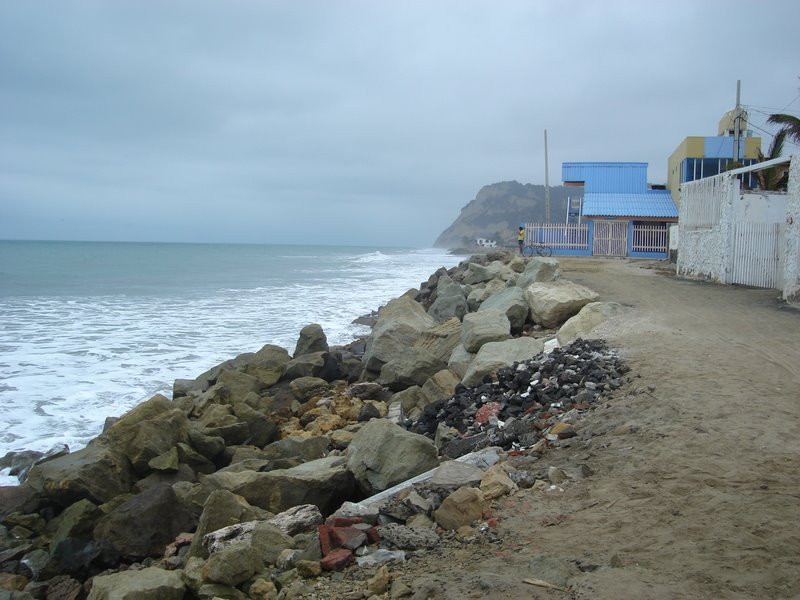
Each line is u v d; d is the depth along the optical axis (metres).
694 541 4.23
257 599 4.41
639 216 35.62
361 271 49.78
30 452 9.36
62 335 18.31
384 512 5.22
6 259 56.06
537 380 9.01
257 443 10.22
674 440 6.21
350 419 10.84
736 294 17.36
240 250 117.25
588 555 4.16
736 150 32.16
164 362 15.35
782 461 5.60
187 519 6.95
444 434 8.09
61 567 6.47
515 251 38.62
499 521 4.88
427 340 13.54
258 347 17.28
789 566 3.82
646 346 10.09
